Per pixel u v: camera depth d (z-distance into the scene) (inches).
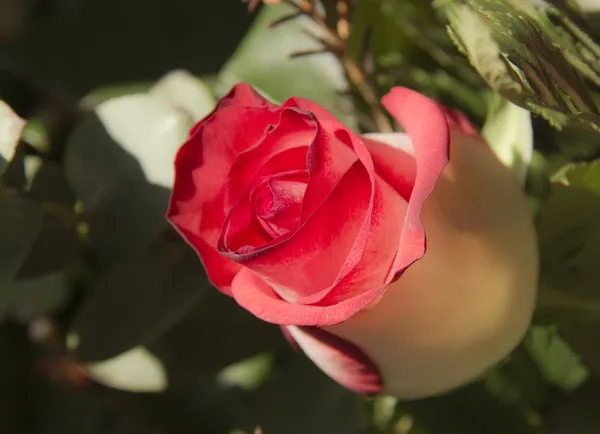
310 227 7.3
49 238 9.9
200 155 7.8
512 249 8.0
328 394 9.9
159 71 16.9
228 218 7.6
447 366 8.1
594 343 9.1
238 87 8.0
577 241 8.7
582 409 9.3
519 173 8.9
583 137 9.2
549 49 7.9
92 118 9.8
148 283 9.6
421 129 7.5
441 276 7.7
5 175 9.1
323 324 7.2
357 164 7.4
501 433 10.1
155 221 9.5
